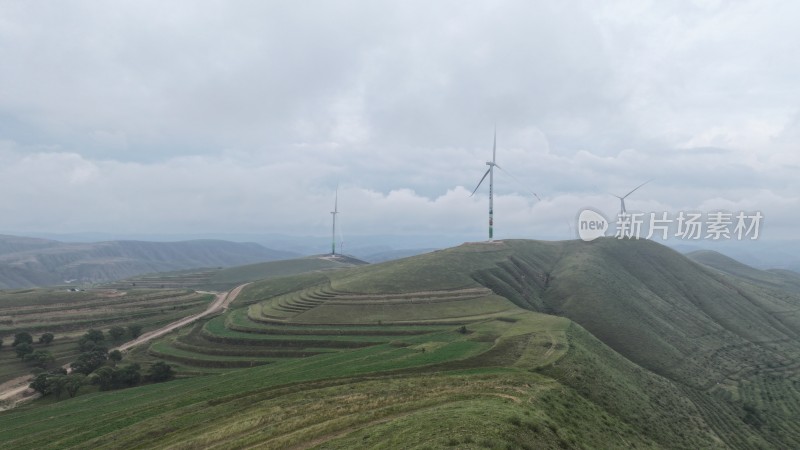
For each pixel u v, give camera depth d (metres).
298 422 55.47
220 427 60.62
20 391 125.38
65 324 186.38
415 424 45.66
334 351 139.50
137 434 63.47
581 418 61.28
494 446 38.97
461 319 159.12
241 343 156.75
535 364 85.81
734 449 88.06
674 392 112.12
